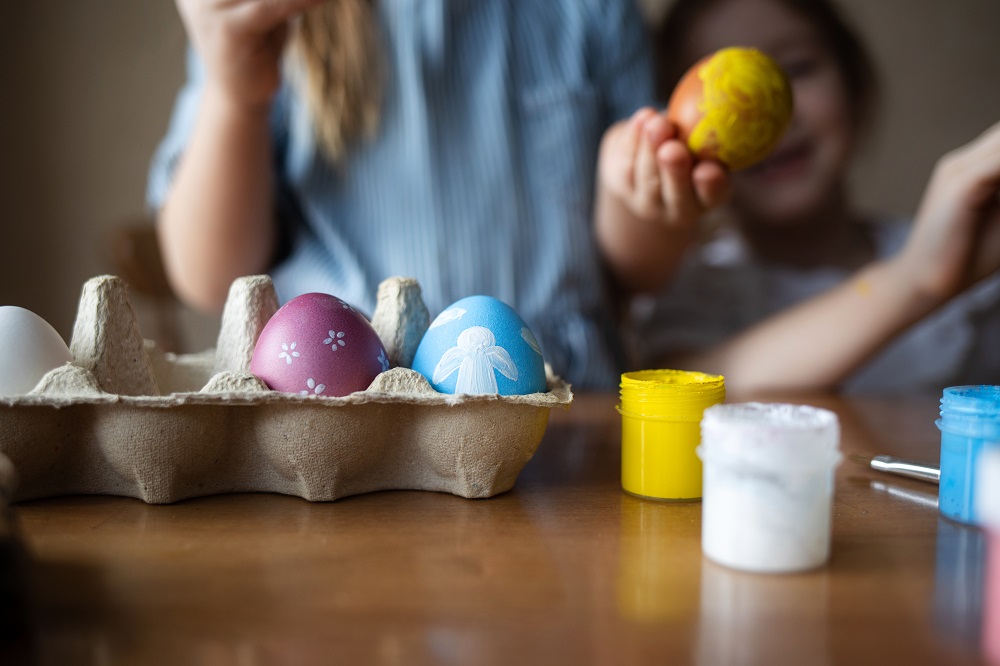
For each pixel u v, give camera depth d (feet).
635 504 1.25
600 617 0.98
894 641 0.94
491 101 2.13
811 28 2.60
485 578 1.05
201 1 1.63
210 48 1.68
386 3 2.09
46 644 0.94
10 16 2.91
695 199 1.67
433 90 2.10
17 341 1.21
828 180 2.65
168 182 2.20
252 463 1.29
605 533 1.16
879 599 1.01
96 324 1.26
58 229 3.03
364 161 2.10
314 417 1.21
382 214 2.11
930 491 1.30
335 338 1.24
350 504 1.26
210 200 1.94
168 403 1.19
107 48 2.95
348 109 2.05
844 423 1.62
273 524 1.18
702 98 1.57
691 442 1.25
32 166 2.99
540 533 1.16
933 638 0.94
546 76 2.19
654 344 2.70
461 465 1.25
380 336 1.35
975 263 1.95
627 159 1.69
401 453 1.29
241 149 1.89
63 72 2.96
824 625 0.96
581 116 2.19
